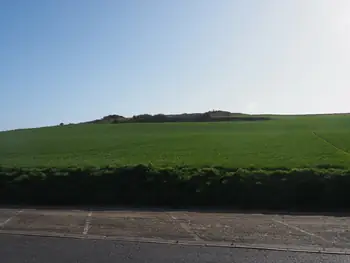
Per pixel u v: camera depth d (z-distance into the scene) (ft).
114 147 116.57
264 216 49.34
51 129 185.78
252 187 58.08
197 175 60.95
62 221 45.42
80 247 33.96
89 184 61.87
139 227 41.81
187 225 42.86
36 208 56.85
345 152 95.40
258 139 124.67
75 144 125.29
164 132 161.89
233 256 31.04
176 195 59.72
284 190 57.72
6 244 35.19
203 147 109.91
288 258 30.48
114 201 61.21
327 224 43.37
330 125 172.04
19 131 178.29
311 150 98.84
